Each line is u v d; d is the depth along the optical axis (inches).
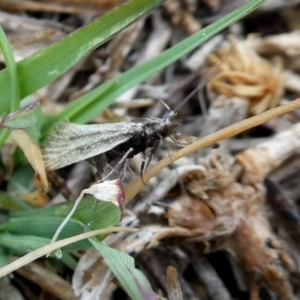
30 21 3.2
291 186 2.9
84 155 2.4
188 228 2.5
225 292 2.6
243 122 2.2
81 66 3.2
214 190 2.6
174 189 2.6
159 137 2.6
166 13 3.4
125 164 2.5
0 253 2.3
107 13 2.3
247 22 3.5
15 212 2.5
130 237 2.5
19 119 2.1
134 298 2.0
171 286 2.2
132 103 3.1
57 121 2.6
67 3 3.3
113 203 2.1
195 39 2.5
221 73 3.2
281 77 3.2
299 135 2.7
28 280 2.6
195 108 3.2
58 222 2.3
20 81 2.4
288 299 2.5
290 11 3.5
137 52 3.3
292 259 2.6
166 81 3.3
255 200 2.6
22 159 2.6
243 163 2.6
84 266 2.4
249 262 2.5
